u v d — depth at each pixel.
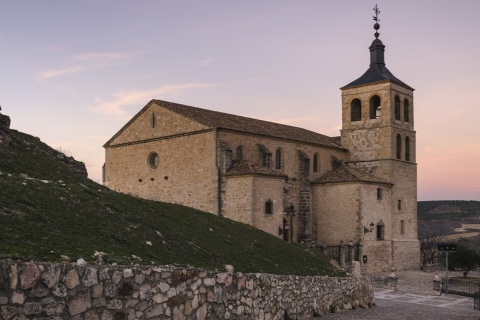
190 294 14.12
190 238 24.16
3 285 9.42
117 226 19.61
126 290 11.96
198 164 54.34
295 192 61.69
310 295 24.09
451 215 178.38
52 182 22.06
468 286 54.34
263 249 31.22
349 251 57.56
